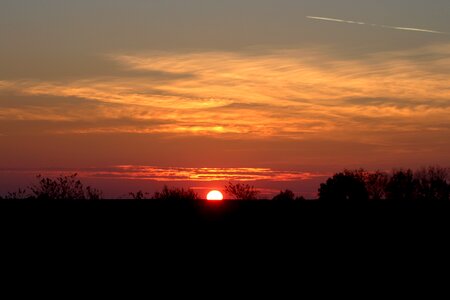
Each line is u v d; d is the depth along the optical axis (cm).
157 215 3866
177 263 3077
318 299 2544
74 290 2631
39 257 3078
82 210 3866
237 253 3259
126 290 2648
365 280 2855
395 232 3672
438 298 2572
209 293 2631
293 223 3831
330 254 3275
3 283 2711
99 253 3172
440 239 3544
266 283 2795
